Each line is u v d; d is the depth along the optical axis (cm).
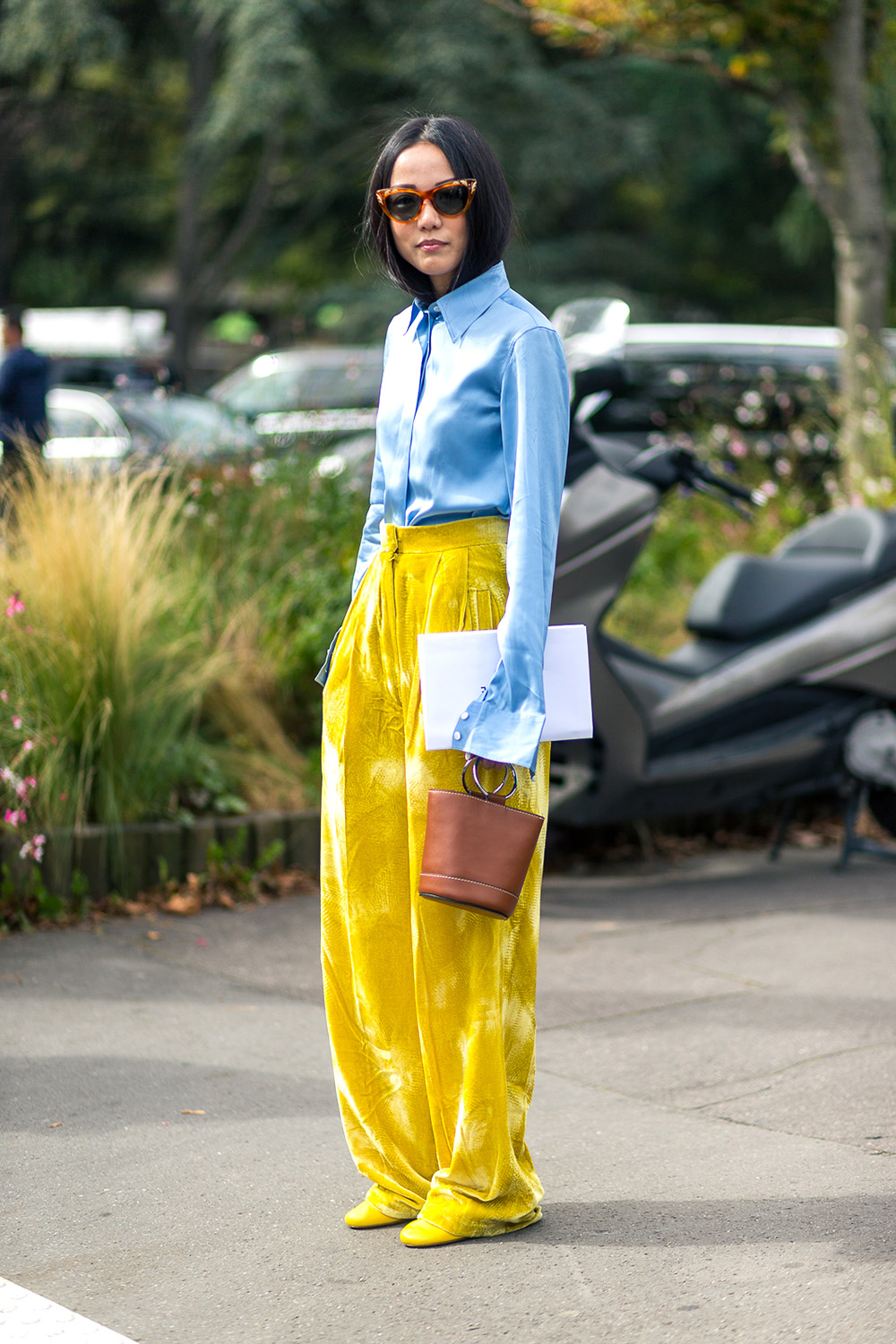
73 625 615
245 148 2994
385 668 322
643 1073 435
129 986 512
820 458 1146
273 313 3631
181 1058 445
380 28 2706
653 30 1008
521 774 315
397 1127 334
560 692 310
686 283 3372
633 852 722
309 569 775
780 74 1017
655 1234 329
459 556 316
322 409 1082
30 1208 347
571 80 2839
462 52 2577
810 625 668
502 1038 321
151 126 2788
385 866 326
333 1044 338
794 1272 310
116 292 3309
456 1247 324
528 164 2734
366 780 326
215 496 802
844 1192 351
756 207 3300
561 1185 358
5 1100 411
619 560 612
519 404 305
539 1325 291
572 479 618
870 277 1012
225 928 584
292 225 3167
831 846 750
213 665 676
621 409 1276
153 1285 310
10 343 1006
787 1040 461
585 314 701
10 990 503
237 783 681
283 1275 314
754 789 669
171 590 692
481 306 315
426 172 314
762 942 571
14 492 688
